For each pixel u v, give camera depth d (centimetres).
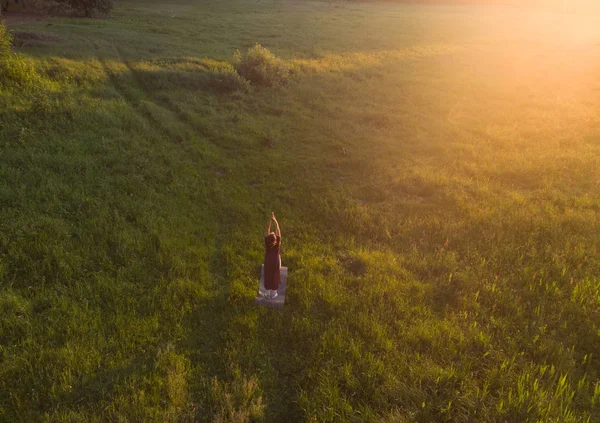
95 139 1341
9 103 1457
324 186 1169
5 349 577
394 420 477
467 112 1898
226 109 1841
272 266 670
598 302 677
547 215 980
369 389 531
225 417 494
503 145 1475
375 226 952
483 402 509
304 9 5744
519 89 2292
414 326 636
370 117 1803
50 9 3591
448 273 780
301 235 927
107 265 770
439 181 1174
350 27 4316
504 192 1117
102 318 652
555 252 827
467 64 2939
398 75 2559
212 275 779
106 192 1024
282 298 700
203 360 589
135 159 1227
